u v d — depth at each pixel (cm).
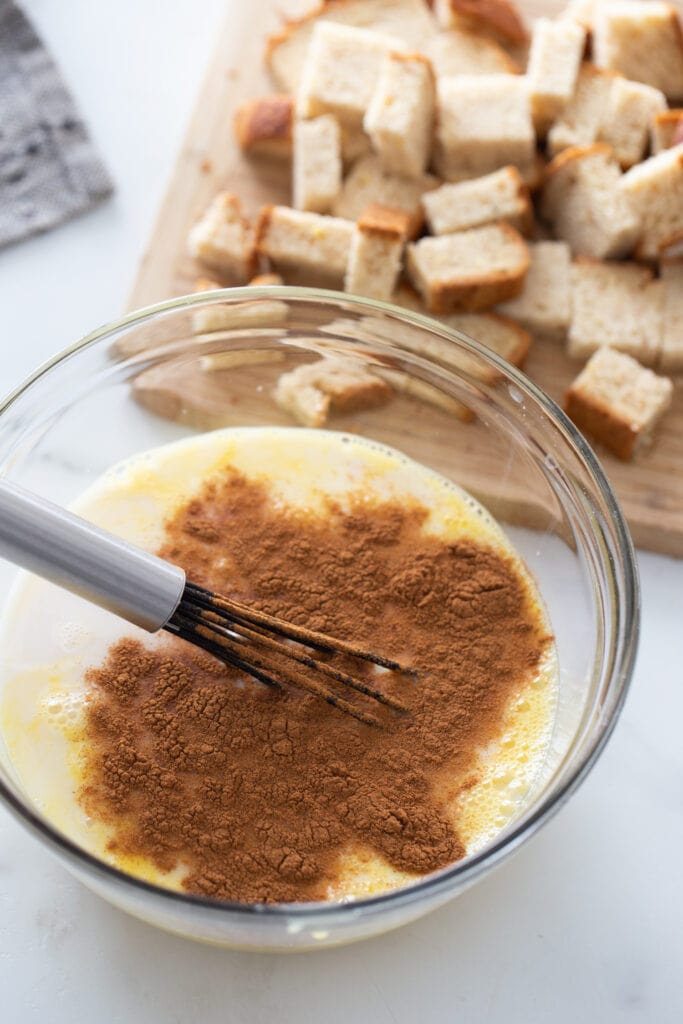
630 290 58
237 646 46
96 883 43
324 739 46
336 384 53
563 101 60
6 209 59
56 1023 47
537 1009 48
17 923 48
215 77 61
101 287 58
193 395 54
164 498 51
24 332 57
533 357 58
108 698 47
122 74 62
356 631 48
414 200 60
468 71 62
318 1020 47
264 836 45
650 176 57
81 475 52
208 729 46
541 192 60
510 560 51
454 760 47
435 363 51
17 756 47
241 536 50
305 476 52
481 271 57
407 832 46
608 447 56
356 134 60
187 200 59
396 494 52
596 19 61
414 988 48
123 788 46
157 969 47
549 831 50
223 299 50
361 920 42
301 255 58
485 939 48
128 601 44
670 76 61
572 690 48
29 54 61
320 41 59
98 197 59
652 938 49
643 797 51
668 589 54
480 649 49
